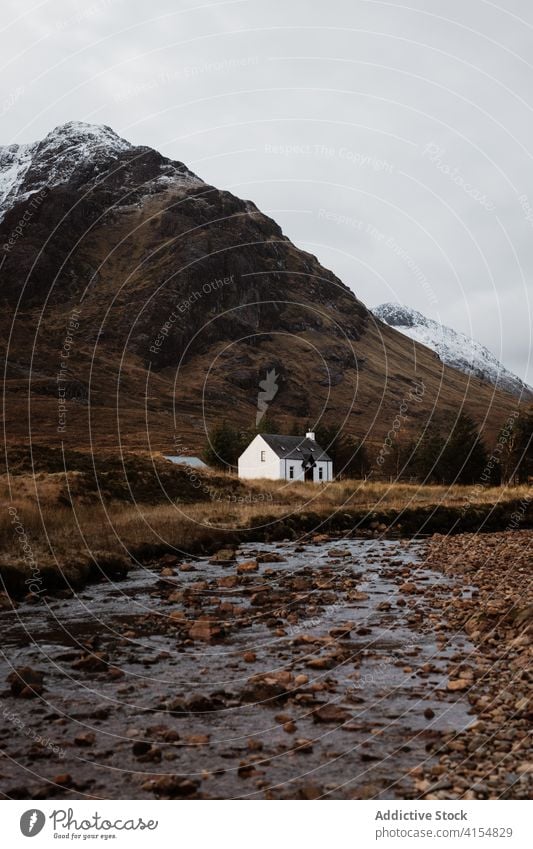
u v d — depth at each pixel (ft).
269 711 35.19
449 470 266.57
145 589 67.26
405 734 31.86
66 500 108.99
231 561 85.71
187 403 560.61
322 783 27.55
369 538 113.50
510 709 33.88
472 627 50.29
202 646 47.11
